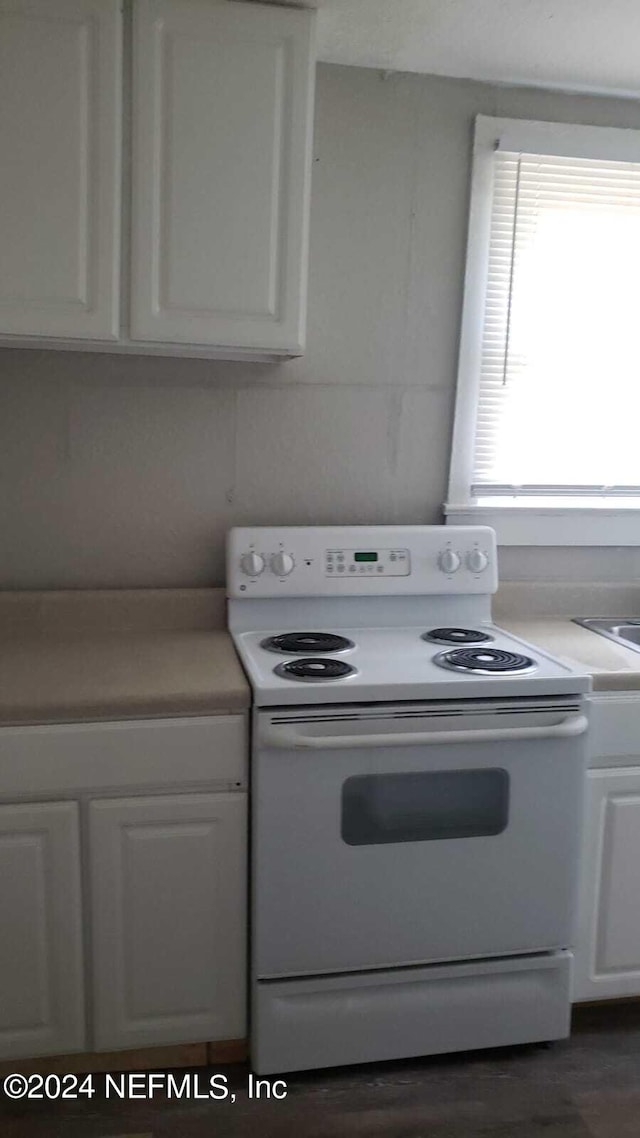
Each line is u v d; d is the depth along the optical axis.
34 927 1.74
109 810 1.72
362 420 2.35
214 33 1.82
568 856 1.88
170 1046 1.89
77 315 1.87
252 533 2.18
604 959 2.01
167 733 1.72
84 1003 1.79
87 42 1.78
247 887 1.81
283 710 1.72
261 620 2.22
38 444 2.19
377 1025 1.87
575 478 2.50
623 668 1.94
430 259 2.31
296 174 1.90
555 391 2.44
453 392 2.38
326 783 1.74
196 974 1.82
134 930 1.78
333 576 2.20
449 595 2.30
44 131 1.79
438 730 1.77
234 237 1.90
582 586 2.49
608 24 1.94
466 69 2.20
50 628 2.19
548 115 2.31
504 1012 1.93
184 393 2.24
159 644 2.09
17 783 1.68
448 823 1.85
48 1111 1.77
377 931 1.82
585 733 1.84
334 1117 1.78
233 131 1.86
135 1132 1.73
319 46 2.08
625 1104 1.83
